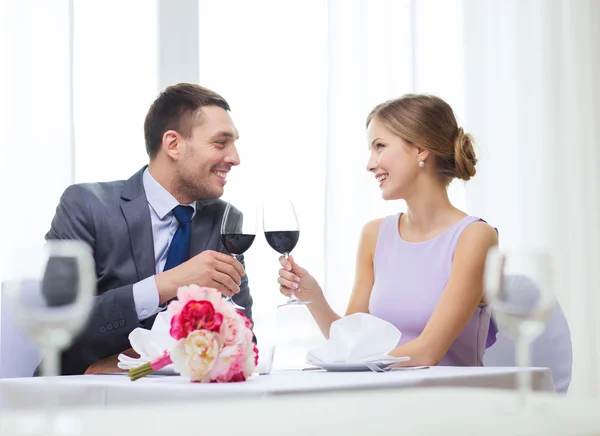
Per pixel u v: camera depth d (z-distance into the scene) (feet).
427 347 6.21
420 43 11.32
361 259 7.73
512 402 2.61
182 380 4.38
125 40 10.17
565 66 12.26
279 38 10.81
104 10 10.11
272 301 10.21
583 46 12.37
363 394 2.69
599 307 12.16
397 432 1.91
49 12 9.71
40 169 9.58
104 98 10.04
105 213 7.22
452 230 7.06
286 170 10.70
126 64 10.16
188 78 10.43
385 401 2.49
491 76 11.80
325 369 5.15
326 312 7.09
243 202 10.52
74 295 3.33
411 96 7.45
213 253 6.48
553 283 3.41
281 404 2.39
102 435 1.85
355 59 10.89
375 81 11.02
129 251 7.18
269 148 10.67
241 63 10.68
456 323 6.40
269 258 10.26
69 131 9.67
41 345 3.36
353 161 10.71
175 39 10.38
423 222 7.32
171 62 10.36
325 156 10.73
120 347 6.45
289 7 10.87
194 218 7.61
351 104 10.83
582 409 2.59
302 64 10.87
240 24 10.70
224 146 7.55
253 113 10.66
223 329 4.25
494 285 3.43
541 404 2.62
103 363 6.29
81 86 9.96
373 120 7.47
